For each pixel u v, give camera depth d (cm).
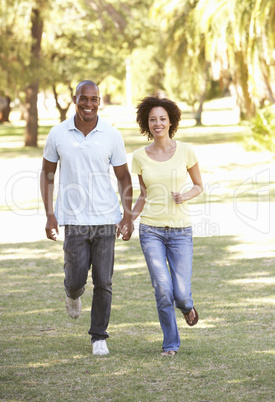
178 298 1074
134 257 1928
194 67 6794
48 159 1079
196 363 1011
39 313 1355
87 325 1263
